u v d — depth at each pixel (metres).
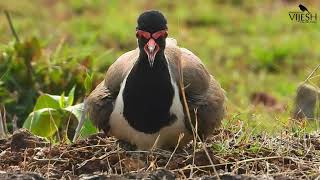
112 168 11.72
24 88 16.62
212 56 23.22
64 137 13.11
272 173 11.48
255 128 13.30
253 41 24.42
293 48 23.44
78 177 11.17
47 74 16.72
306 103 15.07
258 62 22.89
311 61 22.55
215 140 12.90
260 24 25.69
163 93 11.72
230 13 26.72
